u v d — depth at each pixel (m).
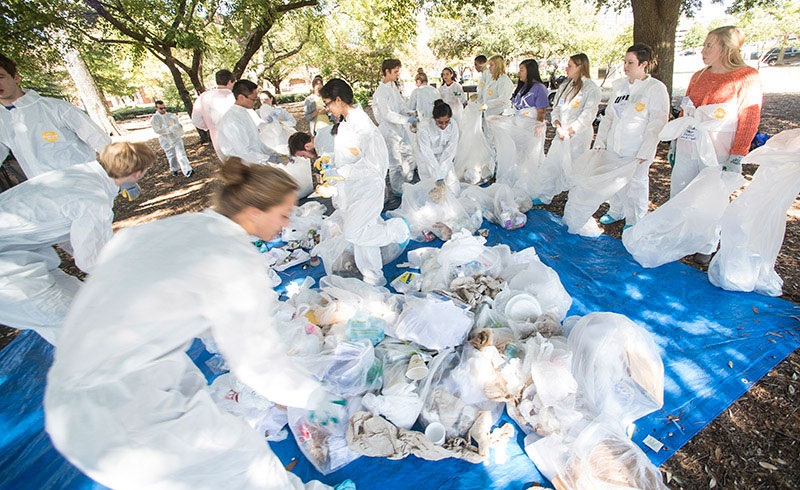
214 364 2.86
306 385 1.46
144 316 1.18
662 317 3.03
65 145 3.79
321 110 7.40
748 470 1.99
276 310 3.02
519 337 2.65
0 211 2.24
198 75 11.13
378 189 3.34
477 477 2.07
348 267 3.93
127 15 8.58
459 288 3.06
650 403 2.27
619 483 1.83
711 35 3.20
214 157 10.12
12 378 2.98
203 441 1.39
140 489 1.32
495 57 6.49
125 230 1.33
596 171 4.11
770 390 2.36
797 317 2.82
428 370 2.42
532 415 2.23
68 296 2.68
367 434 2.17
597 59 27.30
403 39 11.70
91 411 1.21
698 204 3.35
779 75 20.77
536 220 4.75
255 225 1.44
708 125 3.21
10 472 2.28
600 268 3.72
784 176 2.81
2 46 7.29
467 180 5.90
